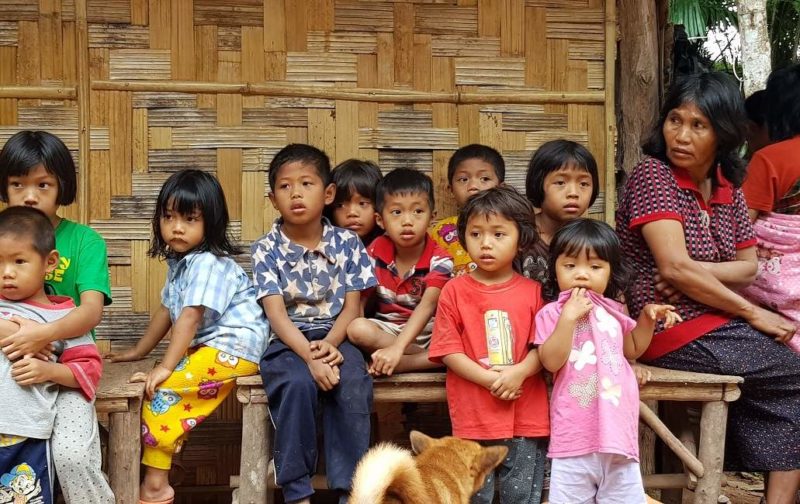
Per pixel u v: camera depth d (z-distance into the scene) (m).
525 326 2.98
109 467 2.86
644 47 4.01
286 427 2.85
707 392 3.12
